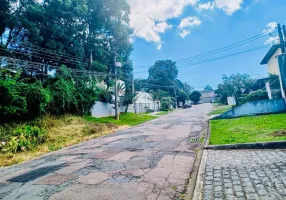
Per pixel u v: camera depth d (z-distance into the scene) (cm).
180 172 539
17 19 2022
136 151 820
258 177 438
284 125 1006
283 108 1680
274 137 755
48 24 2211
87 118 2044
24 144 1089
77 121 1780
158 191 431
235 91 3300
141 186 462
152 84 6656
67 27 2461
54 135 1351
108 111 2708
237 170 499
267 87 2258
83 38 2800
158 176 518
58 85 1820
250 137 828
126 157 733
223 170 511
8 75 1428
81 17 2678
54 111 1811
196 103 8312
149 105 4722
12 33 2216
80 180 529
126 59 3550
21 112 1406
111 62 3127
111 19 3116
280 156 570
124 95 3058
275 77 2017
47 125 1512
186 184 461
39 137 1231
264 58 2348
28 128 1269
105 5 2988
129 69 3616
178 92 6838
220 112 2614
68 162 740
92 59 2966
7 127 1295
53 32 2267
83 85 2178
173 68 6919
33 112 1528
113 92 2711
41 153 1011
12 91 1330
